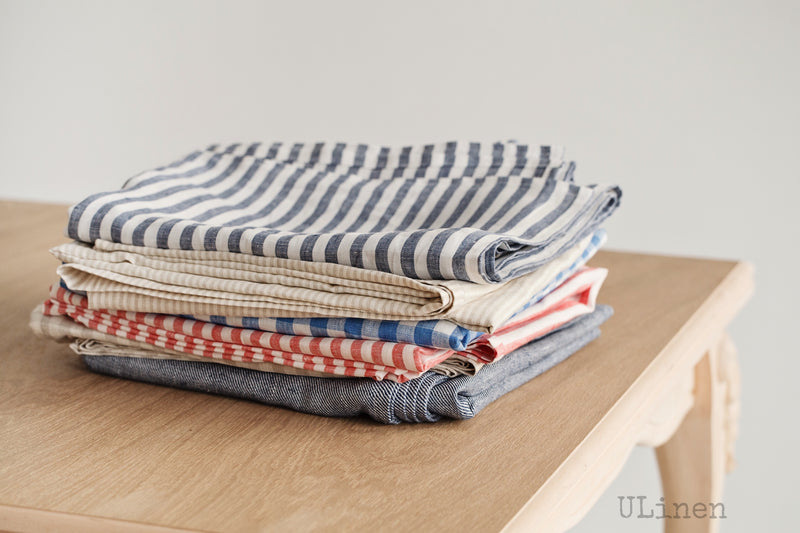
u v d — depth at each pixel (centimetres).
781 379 170
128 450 53
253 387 60
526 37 176
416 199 67
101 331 64
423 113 188
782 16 156
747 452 176
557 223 62
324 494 47
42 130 221
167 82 208
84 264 62
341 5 190
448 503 46
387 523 44
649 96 169
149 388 64
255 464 51
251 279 58
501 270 55
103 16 208
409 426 57
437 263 53
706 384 92
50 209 124
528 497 47
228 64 202
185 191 69
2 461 51
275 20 196
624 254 107
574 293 69
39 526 45
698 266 101
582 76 173
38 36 215
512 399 61
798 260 164
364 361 55
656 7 165
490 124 183
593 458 53
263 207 70
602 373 67
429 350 54
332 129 197
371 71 191
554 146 68
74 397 62
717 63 162
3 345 72
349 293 55
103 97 214
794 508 175
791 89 158
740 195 166
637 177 173
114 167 218
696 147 167
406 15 185
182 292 59
